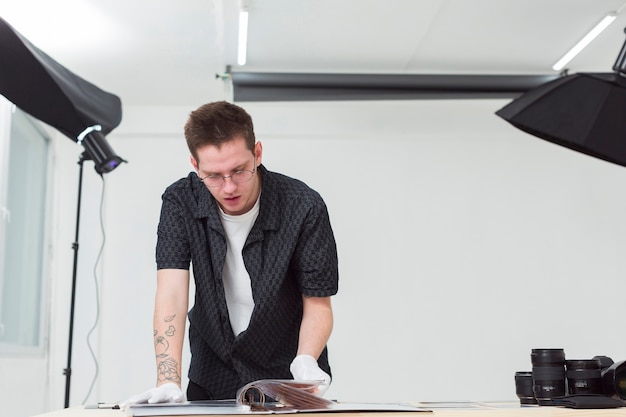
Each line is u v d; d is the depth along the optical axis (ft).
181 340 5.99
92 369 16.65
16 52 11.25
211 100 17.43
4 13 13.35
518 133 18.03
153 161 17.57
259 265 6.22
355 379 17.04
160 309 6.01
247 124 5.77
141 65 15.71
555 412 4.11
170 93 17.07
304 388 4.40
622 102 10.51
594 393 5.50
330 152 17.83
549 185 18.04
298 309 6.64
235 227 6.31
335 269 6.39
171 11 13.60
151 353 16.89
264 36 14.97
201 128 5.64
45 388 16.31
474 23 14.69
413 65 16.49
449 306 17.44
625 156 10.32
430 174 17.90
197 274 6.29
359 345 17.17
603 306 17.67
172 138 17.69
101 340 16.88
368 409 4.05
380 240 17.60
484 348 17.33
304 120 17.70
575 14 14.38
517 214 17.89
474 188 17.92
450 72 16.87
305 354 6.03
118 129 17.43
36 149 16.47
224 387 6.59
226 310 6.27
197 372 6.68
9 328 14.52
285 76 15.79
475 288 17.54
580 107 10.59
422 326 17.33
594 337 17.56
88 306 16.87
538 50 15.92
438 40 15.38
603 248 17.88
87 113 12.41
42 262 16.71
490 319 17.46
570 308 17.62
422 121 17.89
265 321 6.30
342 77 15.87
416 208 17.76
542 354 5.72
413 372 17.13
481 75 16.06
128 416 3.94
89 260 17.03
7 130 13.88
